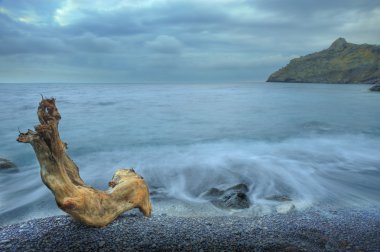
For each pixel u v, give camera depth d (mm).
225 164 12844
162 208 7910
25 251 5547
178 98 55562
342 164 12883
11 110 32594
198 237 6160
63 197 5883
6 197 9148
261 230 6547
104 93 75062
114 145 17109
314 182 10406
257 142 18203
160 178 10906
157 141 18391
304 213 7637
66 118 27719
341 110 34844
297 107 38219
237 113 32438
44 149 5734
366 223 6984
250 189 9562
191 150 15953
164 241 5957
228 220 7105
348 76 140625
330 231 6527
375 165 12758
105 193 6555
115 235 6137
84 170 12055
